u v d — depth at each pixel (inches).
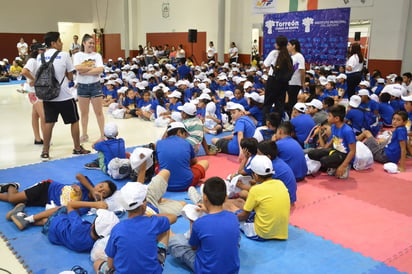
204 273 105.7
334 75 470.3
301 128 239.6
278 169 156.7
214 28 754.2
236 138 235.5
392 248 134.6
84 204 141.3
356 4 553.9
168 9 847.1
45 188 160.6
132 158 175.8
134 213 105.3
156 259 101.7
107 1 1001.5
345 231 146.2
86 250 128.6
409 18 506.9
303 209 165.2
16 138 278.1
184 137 191.3
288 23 554.3
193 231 109.5
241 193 160.2
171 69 576.4
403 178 205.2
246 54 709.3
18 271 118.3
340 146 202.7
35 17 956.6
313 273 119.6
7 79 649.6
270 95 258.7
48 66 212.5
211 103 302.2
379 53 541.3
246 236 141.2
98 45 1043.3
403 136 215.5
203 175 189.2
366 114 268.8
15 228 144.5
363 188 190.2
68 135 289.3
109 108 379.2
